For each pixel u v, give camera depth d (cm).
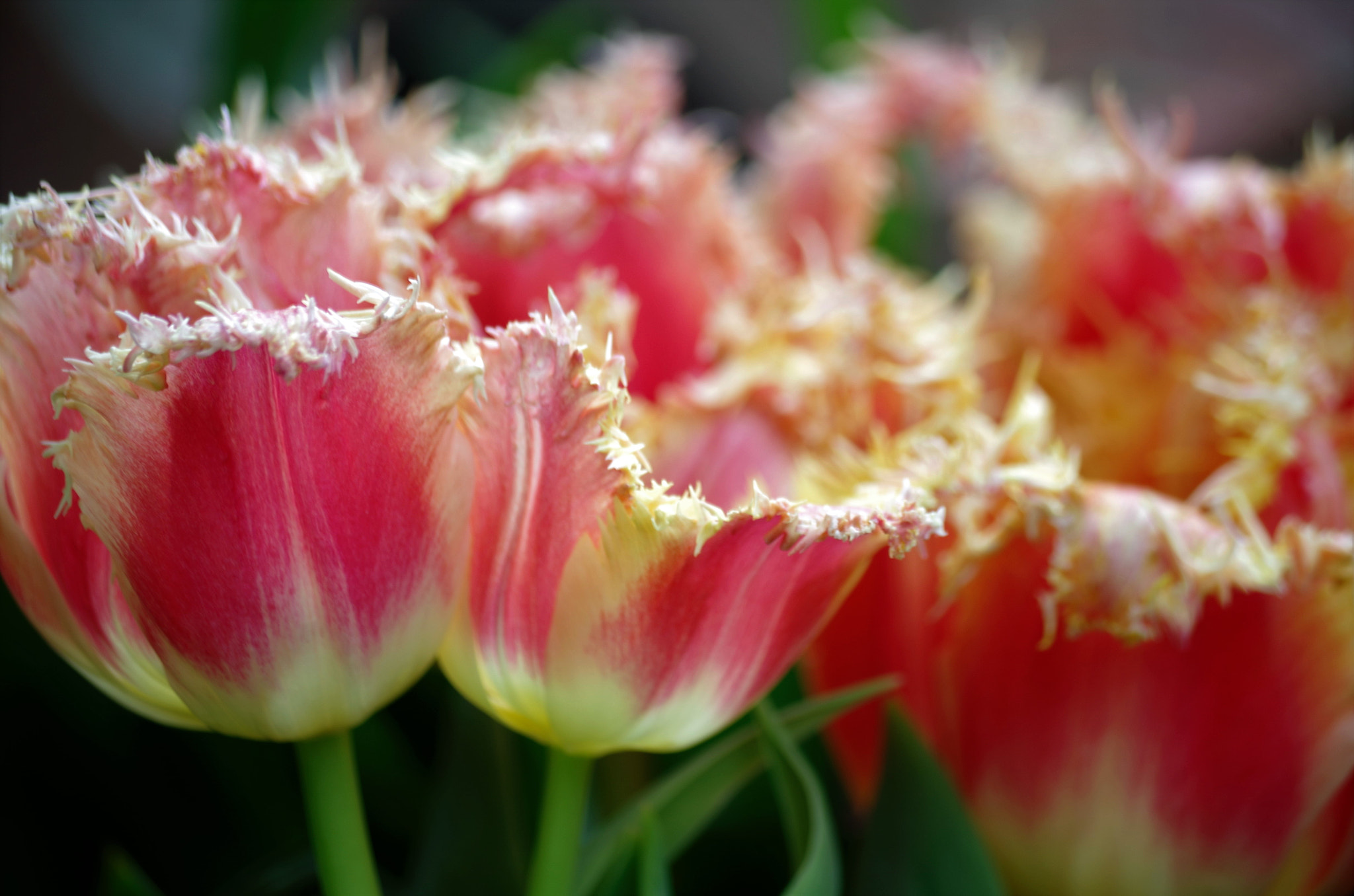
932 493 45
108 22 152
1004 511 47
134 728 58
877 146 66
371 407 39
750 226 57
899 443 47
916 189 86
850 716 52
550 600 41
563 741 42
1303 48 179
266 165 41
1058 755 49
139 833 58
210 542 39
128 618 41
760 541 41
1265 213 55
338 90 54
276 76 81
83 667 43
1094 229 58
